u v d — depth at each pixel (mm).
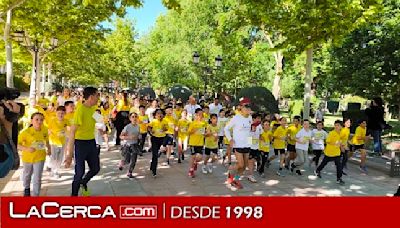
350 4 11203
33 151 6508
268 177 9734
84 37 19781
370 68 19016
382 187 9008
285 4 13367
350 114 17578
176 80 32531
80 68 40375
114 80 50719
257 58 29219
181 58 31219
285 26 12688
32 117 6598
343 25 11828
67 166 6500
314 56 25344
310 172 10492
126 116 13469
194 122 9414
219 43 22516
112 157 11547
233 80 30500
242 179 9398
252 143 9039
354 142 10789
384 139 16938
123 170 9812
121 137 9016
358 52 19844
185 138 11445
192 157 9375
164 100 21672
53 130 8539
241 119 8352
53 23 17609
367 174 10461
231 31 22531
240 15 15062
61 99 15578
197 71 30469
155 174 9141
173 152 12570
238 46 22578
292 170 10266
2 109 4430
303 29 12391
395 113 23016
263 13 13234
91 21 18078
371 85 19438
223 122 12289
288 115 27703
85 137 6668
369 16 11844
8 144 4469
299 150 10047
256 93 21469
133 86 53656
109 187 8133
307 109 13867
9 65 14250
